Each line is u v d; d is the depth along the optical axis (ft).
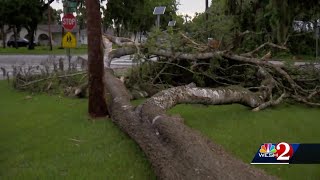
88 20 27.43
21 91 40.96
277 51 40.88
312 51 72.95
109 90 28.99
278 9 35.96
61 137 23.13
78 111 30.32
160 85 36.14
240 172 13.58
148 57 37.01
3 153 20.48
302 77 35.45
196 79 36.45
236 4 47.93
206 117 27.99
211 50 36.24
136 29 170.50
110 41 39.37
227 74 37.24
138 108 22.34
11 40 209.56
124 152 20.10
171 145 16.56
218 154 15.21
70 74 41.27
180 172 14.57
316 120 27.09
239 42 37.45
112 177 16.79
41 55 106.11
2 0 144.97
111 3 158.30
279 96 33.58
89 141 22.22
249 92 30.25
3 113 30.01
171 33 36.96
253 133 23.44
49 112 30.22
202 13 41.06
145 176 16.87
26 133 24.18
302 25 71.15
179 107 31.40
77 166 18.21
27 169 18.03
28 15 149.69
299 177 16.74
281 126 25.22
